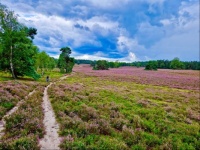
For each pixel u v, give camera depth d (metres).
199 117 15.34
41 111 12.62
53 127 10.11
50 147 7.74
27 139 7.62
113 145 7.99
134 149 8.17
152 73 96.69
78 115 12.31
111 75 76.69
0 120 10.73
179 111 16.52
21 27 42.41
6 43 40.44
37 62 66.06
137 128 10.82
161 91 34.09
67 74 85.06
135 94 26.38
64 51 99.44
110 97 20.69
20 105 13.26
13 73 40.28
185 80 63.22
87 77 64.44
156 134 10.57
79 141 7.93
